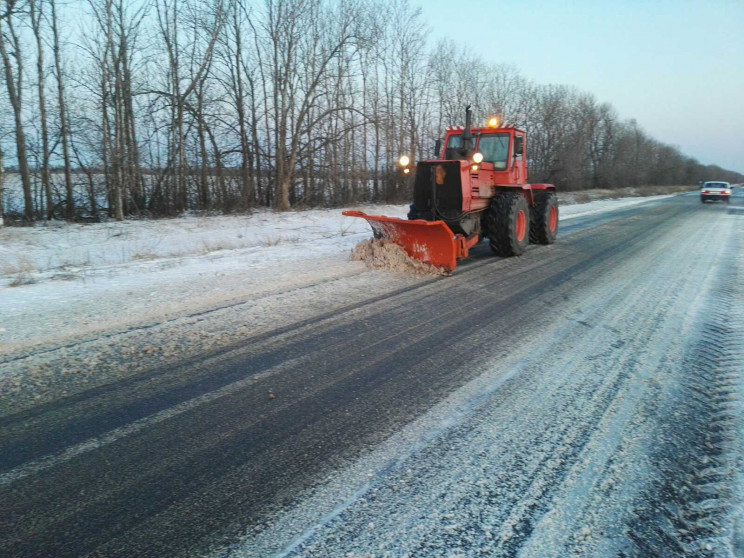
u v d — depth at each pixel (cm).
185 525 221
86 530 217
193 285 648
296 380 374
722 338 468
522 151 953
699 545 208
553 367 400
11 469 262
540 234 1041
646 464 266
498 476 256
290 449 282
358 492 244
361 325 503
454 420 315
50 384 365
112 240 1149
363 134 2270
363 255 804
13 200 1606
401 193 2431
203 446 285
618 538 212
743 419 313
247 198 1875
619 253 961
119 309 540
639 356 423
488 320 525
